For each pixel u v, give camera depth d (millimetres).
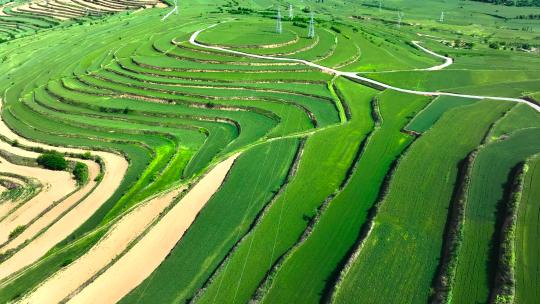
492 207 56781
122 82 111438
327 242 54156
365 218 57844
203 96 100188
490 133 75500
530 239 50531
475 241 51594
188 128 90438
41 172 78250
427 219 56312
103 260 54969
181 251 54562
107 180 74688
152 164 78750
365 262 50156
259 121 89812
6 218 66438
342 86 103375
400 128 80938
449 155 69812
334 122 86000
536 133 74938
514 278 45625
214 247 54969
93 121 95125
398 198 60188
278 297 47094
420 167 66812
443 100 92500
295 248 53094
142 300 48250
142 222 61156
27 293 50250
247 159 73062
